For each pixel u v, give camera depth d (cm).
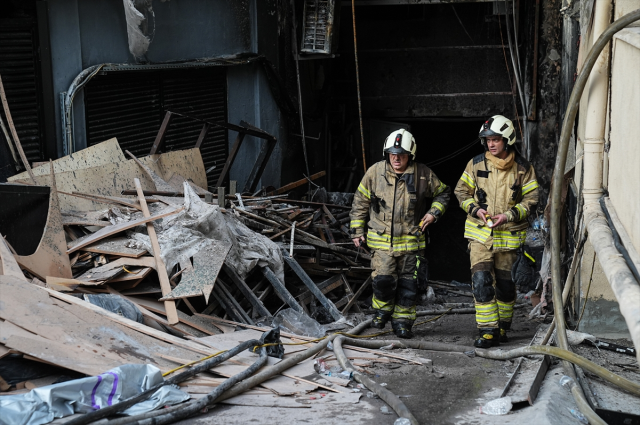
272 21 1072
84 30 758
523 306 779
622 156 433
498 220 565
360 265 806
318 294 667
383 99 1289
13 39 685
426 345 571
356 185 1328
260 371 447
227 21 980
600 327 607
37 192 548
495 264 599
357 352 533
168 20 877
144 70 851
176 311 518
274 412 400
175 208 625
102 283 524
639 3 477
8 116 623
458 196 602
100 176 695
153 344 454
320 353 517
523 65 1184
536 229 998
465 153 1570
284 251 689
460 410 425
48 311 439
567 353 446
